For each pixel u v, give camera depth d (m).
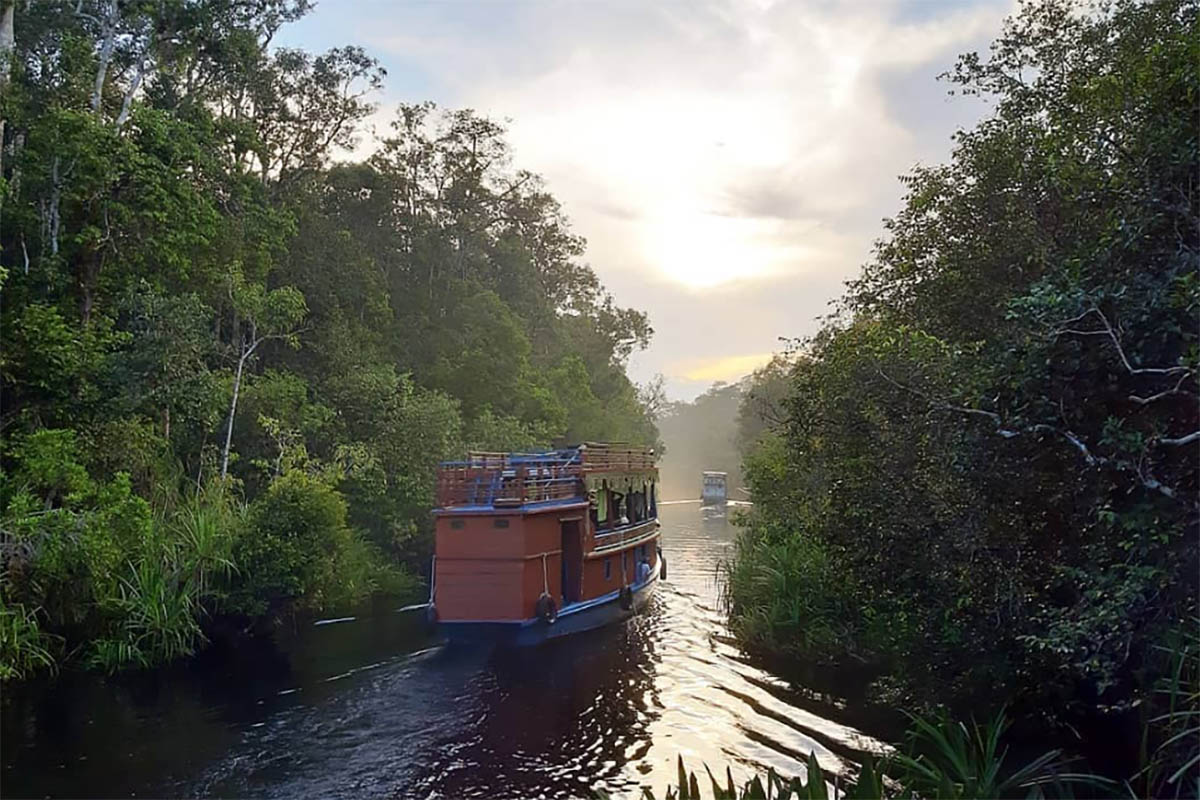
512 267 42.34
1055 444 6.20
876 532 9.04
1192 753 5.40
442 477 15.62
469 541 14.90
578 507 16.45
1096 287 5.66
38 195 16.89
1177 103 5.96
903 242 10.68
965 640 8.23
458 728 10.58
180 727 10.62
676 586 22.02
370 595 19.50
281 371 24.89
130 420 16.61
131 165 16.91
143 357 16.16
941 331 9.62
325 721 10.87
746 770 8.98
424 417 24.22
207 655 14.18
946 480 7.61
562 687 12.39
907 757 7.27
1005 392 6.16
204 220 18.78
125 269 18.12
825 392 10.87
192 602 14.37
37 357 15.13
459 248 39.00
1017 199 8.73
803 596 14.38
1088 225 7.18
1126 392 5.70
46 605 13.38
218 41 21.25
